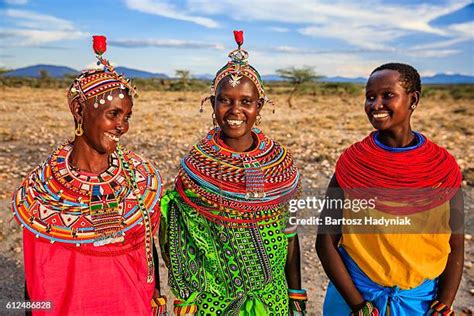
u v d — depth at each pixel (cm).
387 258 281
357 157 283
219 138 293
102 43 258
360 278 291
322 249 296
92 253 262
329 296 315
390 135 280
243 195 278
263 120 2242
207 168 281
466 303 477
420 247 278
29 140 1401
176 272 292
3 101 3039
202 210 284
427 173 271
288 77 5600
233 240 284
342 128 1945
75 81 255
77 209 259
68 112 2402
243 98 276
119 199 268
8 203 759
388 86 269
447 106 3772
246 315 288
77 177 262
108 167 271
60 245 258
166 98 4103
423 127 2030
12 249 591
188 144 1401
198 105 3294
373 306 288
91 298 262
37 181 261
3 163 1070
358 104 3934
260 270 287
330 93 6022
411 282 280
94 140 256
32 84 6275
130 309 271
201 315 291
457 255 286
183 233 292
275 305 292
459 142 1512
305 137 1616
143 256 278
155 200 283
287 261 310
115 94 252
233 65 278
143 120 2077
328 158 1169
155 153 1245
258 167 283
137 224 272
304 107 3434
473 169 1012
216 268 288
